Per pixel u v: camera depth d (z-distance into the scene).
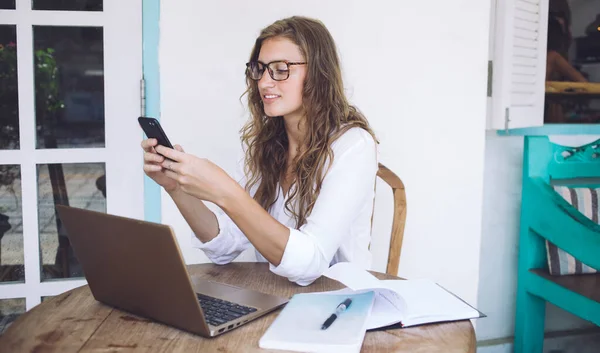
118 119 2.09
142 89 2.04
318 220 1.33
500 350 2.57
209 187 1.16
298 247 1.23
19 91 2.04
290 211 1.52
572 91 2.64
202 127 2.08
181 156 1.15
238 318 1.05
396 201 1.72
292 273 1.25
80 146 2.14
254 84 1.63
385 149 2.26
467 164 2.35
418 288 1.24
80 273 2.22
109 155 2.10
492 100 2.34
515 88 2.32
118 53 2.06
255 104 1.65
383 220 2.29
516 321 2.42
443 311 1.09
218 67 2.07
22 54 2.03
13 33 2.03
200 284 1.27
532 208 2.30
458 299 1.17
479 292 2.56
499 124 2.32
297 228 1.51
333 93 1.50
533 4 2.35
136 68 2.07
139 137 2.11
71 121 2.14
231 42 2.07
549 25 2.60
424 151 2.30
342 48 2.18
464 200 2.36
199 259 2.14
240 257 2.15
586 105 2.66
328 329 0.99
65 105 2.14
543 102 2.46
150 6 2.01
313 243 1.27
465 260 2.39
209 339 0.98
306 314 1.06
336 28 2.16
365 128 1.54
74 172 2.37
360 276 1.11
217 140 2.10
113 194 2.12
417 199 2.31
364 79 2.21
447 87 2.29
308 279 1.29
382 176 1.74
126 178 2.12
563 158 2.37
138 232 0.94
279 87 1.47
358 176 1.41
